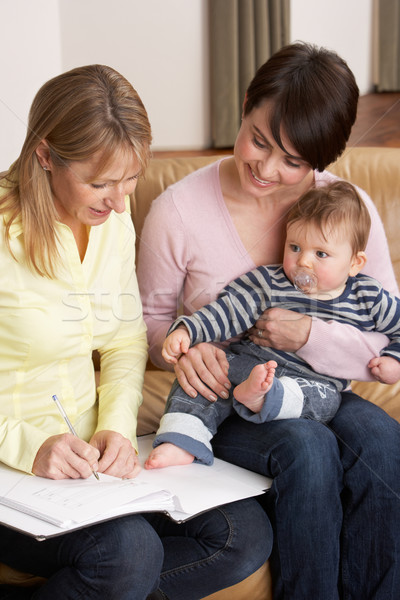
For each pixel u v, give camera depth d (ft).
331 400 4.20
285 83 4.02
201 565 3.68
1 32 8.32
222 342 4.66
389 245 5.29
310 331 4.31
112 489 3.36
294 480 3.75
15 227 3.69
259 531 3.70
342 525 3.96
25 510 3.16
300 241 4.48
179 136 14.47
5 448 3.61
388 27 17.47
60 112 3.51
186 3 13.69
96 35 13.69
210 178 4.72
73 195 3.68
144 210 5.35
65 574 3.34
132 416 4.08
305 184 4.74
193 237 4.66
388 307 4.46
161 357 4.80
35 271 3.74
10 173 3.85
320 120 4.03
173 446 3.97
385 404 4.90
